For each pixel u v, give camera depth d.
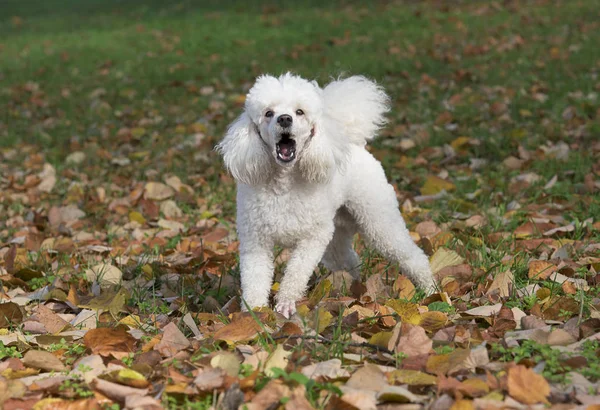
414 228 5.79
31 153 9.56
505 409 2.74
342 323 3.71
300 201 4.23
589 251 4.98
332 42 15.23
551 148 7.82
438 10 17.50
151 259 5.50
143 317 4.17
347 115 4.64
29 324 4.05
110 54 16.09
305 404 2.75
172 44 16.61
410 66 12.59
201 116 10.92
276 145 4.11
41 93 12.95
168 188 7.34
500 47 13.30
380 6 18.73
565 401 2.84
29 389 3.10
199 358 3.25
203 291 4.70
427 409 2.81
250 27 17.67
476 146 8.15
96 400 2.96
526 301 4.00
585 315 3.77
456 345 3.43
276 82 4.35
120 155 9.20
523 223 5.83
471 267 4.65
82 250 5.88
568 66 11.55
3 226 6.71
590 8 15.88
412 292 4.34
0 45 17.89
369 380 3.00
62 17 22.33
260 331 3.62
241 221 4.36
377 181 4.66
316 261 4.36
